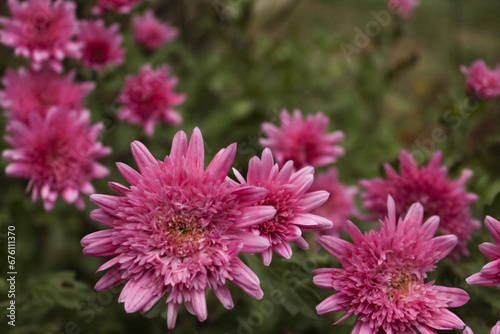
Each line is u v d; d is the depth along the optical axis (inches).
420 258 12.8
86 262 21.3
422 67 38.4
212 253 12.4
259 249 12.3
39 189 17.0
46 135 16.3
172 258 12.4
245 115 25.4
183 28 29.8
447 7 46.6
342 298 12.8
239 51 26.3
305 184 12.9
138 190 12.5
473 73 18.2
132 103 18.7
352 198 18.3
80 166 16.6
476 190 19.0
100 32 18.7
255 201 12.4
